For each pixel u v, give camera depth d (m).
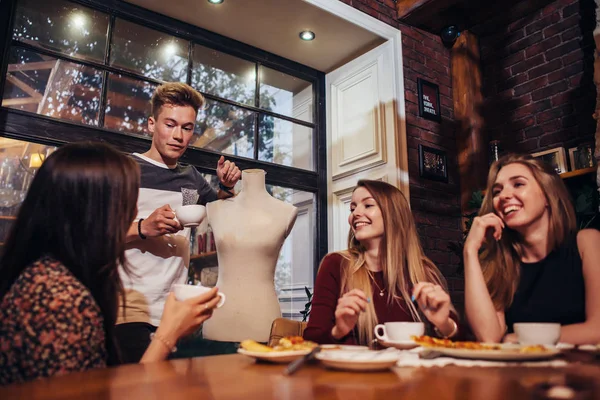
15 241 0.84
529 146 3.23
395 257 1.48
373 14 3.18
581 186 2.72
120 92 2.56
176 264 1.76
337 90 3.48
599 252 1.25
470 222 2.94
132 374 0.72
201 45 2.98
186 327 0.96
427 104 3.32
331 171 3.38
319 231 3.27
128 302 1.59
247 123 3.08
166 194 1.84
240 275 1.73
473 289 1.22
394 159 3.03
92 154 0.91
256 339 1.66
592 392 0.55
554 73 3.17
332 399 0.54
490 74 3.56
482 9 3.37
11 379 0.70
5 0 2.25
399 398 0.54
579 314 1.24
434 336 1.40
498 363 0.81
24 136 2.21
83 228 0.85
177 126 1.84
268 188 3.20
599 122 2.40
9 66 2.23
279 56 3.33
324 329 1.32
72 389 0.59
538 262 1.35
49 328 0.72
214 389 0.60
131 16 2.67
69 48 2.43
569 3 3.15
